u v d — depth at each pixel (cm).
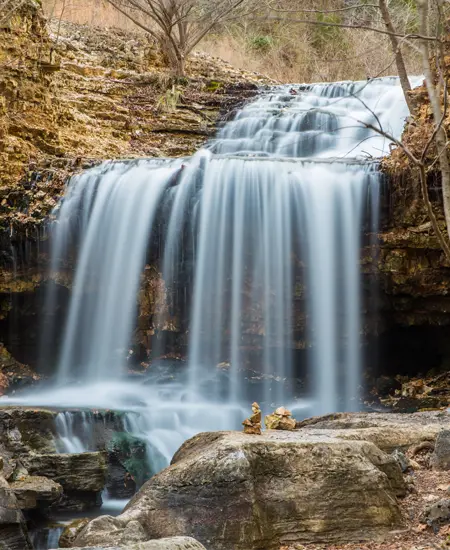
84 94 1697
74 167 1343
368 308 1211
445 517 552
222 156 1265
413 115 1191
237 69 2230
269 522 522
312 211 1207
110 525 520
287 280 1216
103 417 949
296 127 1714
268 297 1220
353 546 525
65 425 916
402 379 1234
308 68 2525
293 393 1221
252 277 1225
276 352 1232
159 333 1262
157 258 1257
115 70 1817
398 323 1228
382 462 588
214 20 1975
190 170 1253
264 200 1221
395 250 1170
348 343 1213
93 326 1266
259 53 2558
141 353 1263
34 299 1276
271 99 1841
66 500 813
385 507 549
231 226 1232
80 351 1269
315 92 1881
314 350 1220
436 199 1128
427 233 1138
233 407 1120
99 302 1267
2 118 1339
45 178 1312
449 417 791
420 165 593
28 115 1405
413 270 1170
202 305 1241
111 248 1265
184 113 1756
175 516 525
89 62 1847
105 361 1255
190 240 1248
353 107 1781
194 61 2120
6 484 695
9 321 1275
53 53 1481
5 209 1274
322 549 520
